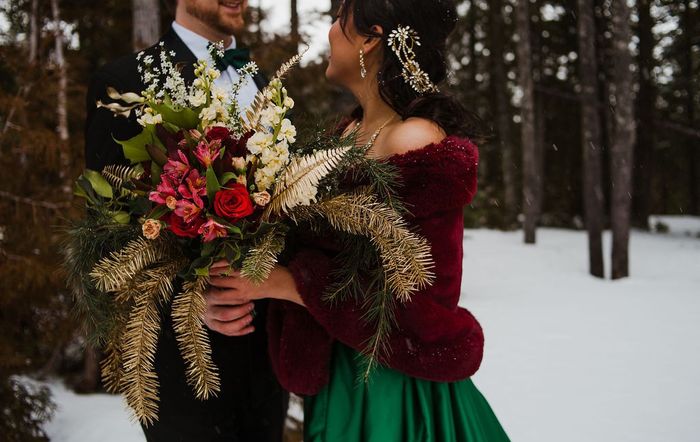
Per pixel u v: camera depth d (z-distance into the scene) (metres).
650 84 19.39
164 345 1.93
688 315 7.57
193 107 1.48
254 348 2.04
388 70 1.63
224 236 1.35
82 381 5.57
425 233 1.45
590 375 5.38
